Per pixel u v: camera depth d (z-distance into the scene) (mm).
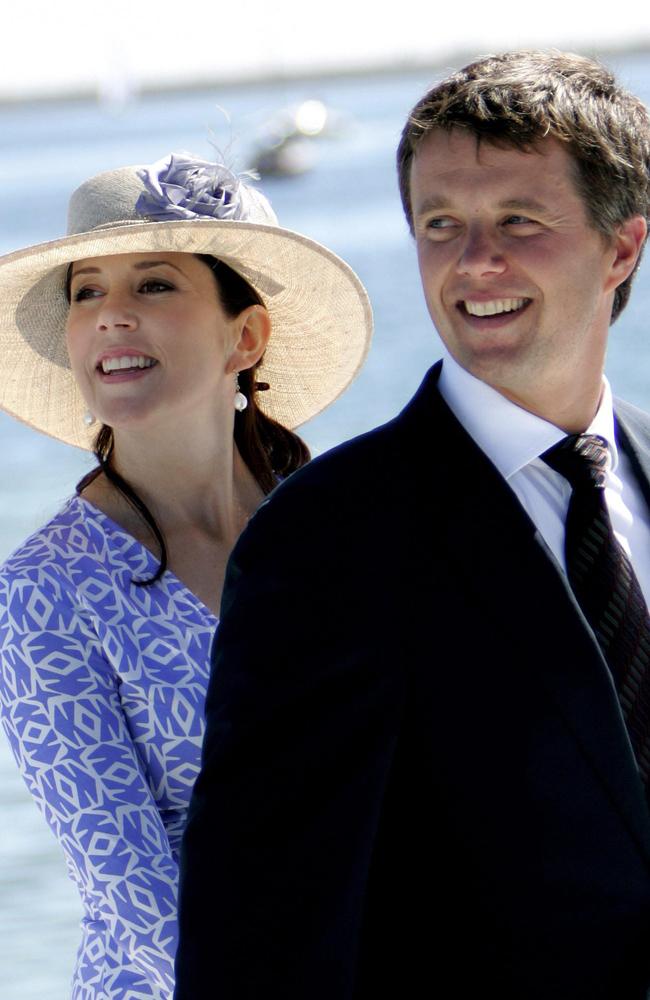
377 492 7473
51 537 10336
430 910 7344
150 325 10656
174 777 10070
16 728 9930
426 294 7836
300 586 7277
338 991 7086
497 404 7754
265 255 11164
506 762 7156
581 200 7590
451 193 7566
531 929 7211
